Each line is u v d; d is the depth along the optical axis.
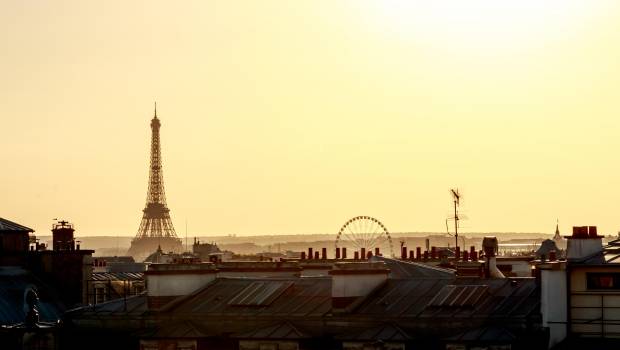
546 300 131.38
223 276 180.88
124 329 153.50
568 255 139.38
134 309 156.00
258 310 147.88
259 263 186.75
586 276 131.25
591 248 138.38
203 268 157.38
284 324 143.00
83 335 155.50
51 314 191.25
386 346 134.88
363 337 136.62
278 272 185.38
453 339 132.12
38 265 199.50
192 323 149.00
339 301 143.38
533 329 131.38
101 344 154.12
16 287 190.38
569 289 131.12
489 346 130.00
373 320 139.12
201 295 155.75
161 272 154.25
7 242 197.50
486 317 134.00
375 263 147.25
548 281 131.50
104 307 159.62
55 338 155.88
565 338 130.62
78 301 199.50
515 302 137.75
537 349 130.50
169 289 154.38
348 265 144.50
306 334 141.25
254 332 143.25
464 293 140.50
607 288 130.50
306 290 151.38
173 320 150.88
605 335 130.12
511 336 130.25
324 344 139.88
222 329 147.12
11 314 181.62
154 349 147.88
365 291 145.00
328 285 151.62
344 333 139.75
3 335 157.12
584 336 130.50
